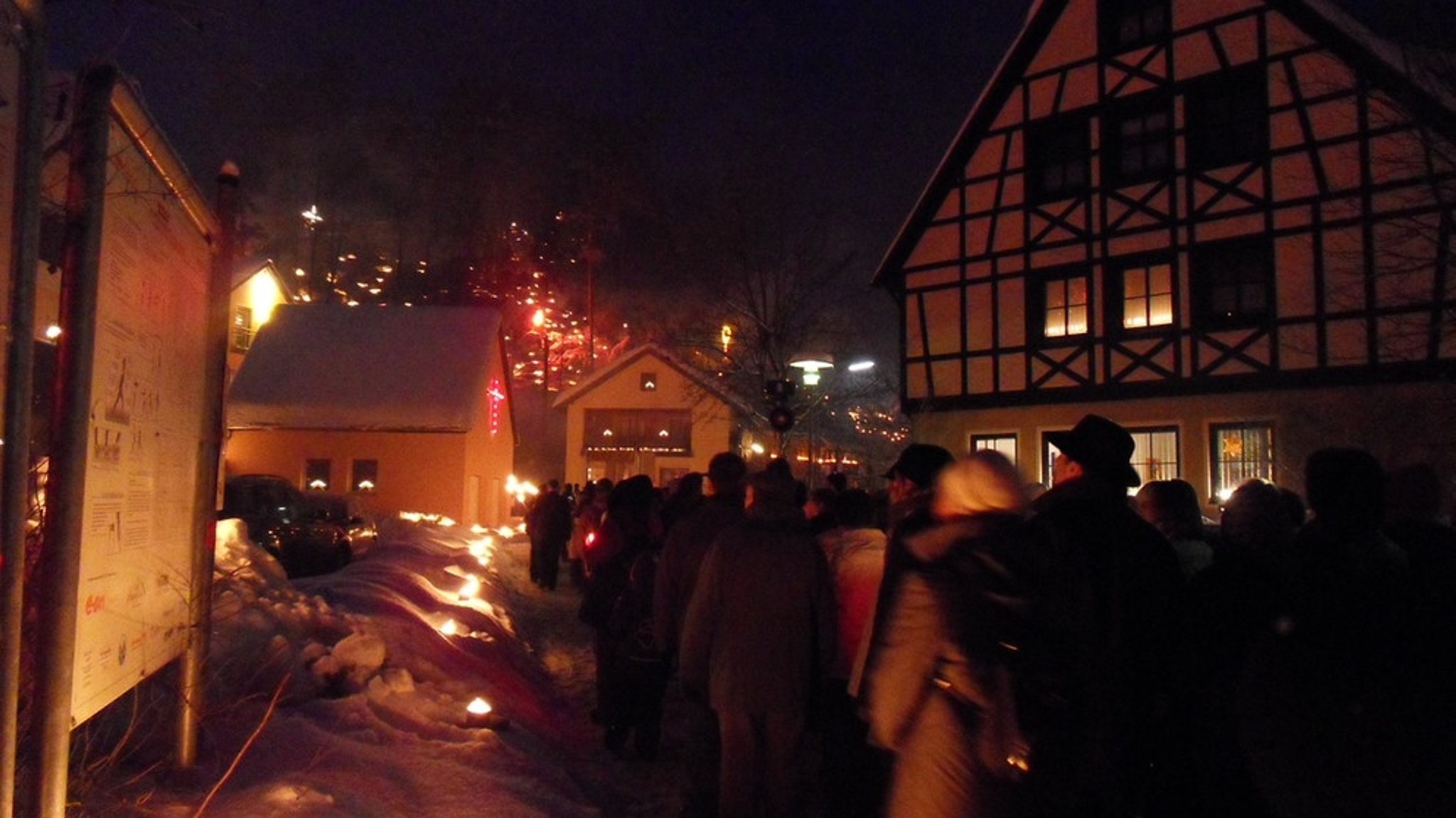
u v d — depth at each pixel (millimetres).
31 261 2527
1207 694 3383
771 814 4805
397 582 9852
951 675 2965
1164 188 18766
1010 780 2920
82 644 3027
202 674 4641
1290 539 3562
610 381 42938
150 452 3695
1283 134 17500
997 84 20656
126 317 3361
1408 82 13070
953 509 3225
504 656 9102
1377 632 2627
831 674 5168
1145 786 3543
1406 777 2521
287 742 5039
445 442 31094
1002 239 20609
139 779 4266
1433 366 15664
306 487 31125
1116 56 19469
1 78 2459
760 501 4992
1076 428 3938
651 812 5785
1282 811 2691
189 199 4027
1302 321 17062
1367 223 16438
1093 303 19453
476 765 5516
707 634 4926
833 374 26766
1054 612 3045
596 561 7566
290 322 34281
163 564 3953
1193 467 18031
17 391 2508
